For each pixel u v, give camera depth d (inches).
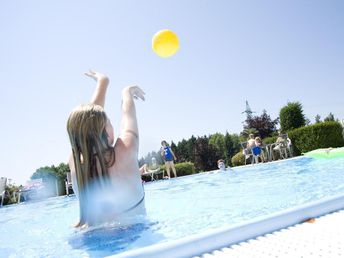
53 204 332.8
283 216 69.5
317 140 634.8
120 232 87.4
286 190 176.4
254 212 116.0
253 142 593.0
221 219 105.8
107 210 88.3
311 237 58.7
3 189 473.1
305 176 244.2
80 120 84.4
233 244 60.4
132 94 104.3
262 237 62.6
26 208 321.4
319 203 76.8
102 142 86.0
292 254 51.2
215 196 187.0
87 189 85.7
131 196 90.0
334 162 346.6
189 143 1379.2
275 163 478.0
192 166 770.8
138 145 94.7
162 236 82.8
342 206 80.0
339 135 647.1
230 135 1615.4
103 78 105.8
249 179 293.3
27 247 94.9
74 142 86.0
